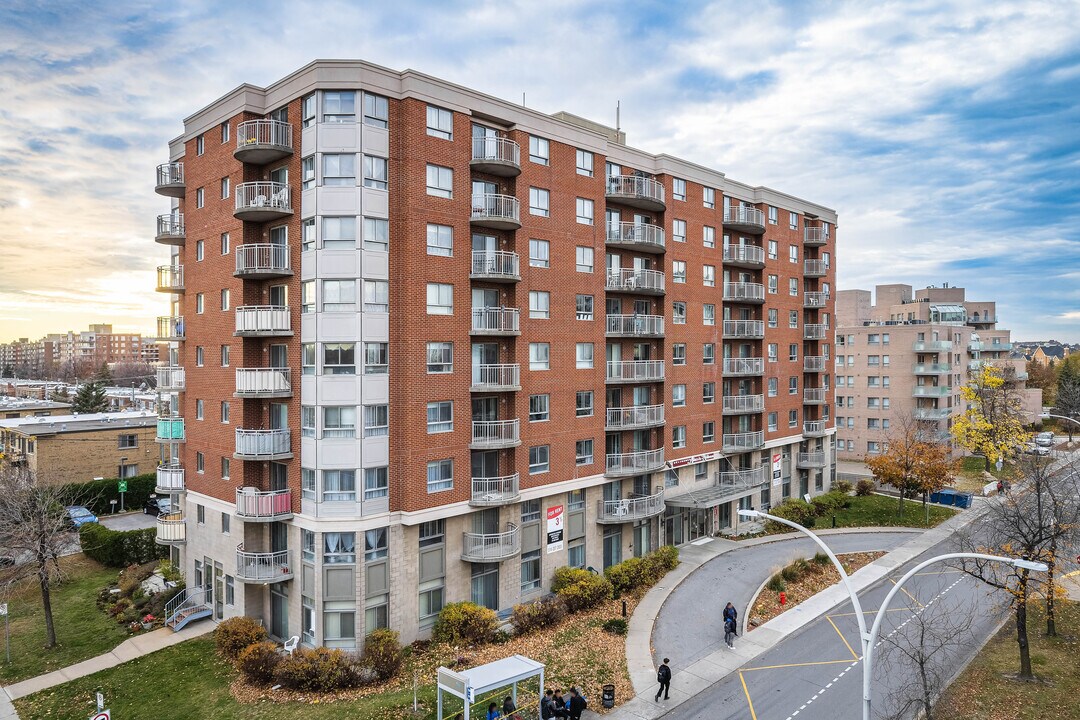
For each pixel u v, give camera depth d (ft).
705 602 108.27
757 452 161.07
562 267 112.27
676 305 137.80
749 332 156.15
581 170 116.26
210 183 104.12
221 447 102.01
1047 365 491.72
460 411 96.48
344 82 86.89
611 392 127.54
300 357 90.22
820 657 88.99
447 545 95.91
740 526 153.89
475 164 97.40
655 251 131.23
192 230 109.50
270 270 90.43
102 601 110.11
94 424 191.93
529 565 107.76
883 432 246.68
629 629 97.40
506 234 104.01
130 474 188.24
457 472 96.02
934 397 235.40
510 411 103.45
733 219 153.17
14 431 184.44
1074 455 224.94
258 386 91.09
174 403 119.34
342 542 87.40
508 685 73.15
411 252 89.97
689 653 90.02
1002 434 218.79
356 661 81.61
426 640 91.97
